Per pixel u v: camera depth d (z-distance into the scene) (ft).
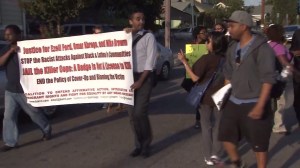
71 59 23.62
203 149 21.94
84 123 30.22
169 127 28.81
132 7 103.24
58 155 23.08
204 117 20.74
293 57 25.17
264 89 15.43
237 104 16.30
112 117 31.94
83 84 23.57
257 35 16.10
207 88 20.33
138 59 21.68
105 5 101.45
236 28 15.99
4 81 27.91
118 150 23.77
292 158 22.27
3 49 28.27
